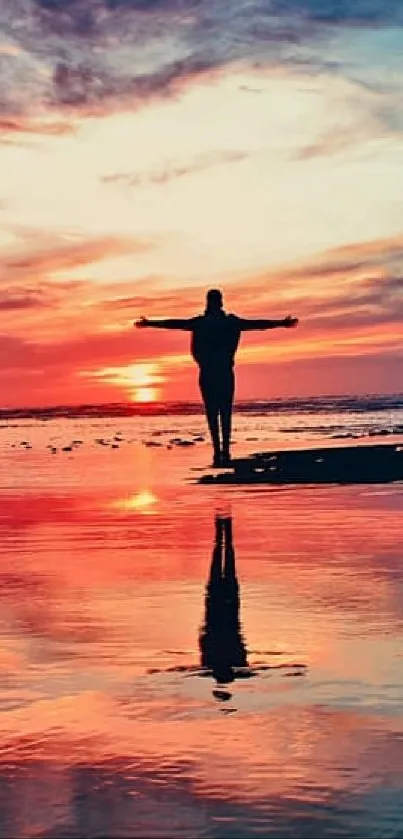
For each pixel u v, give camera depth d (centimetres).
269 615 797
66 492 1959
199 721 523
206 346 2342
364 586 916
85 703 560
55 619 794
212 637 721
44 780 443
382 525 1361
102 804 415
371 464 2289
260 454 2639
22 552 1174
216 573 1005
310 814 401
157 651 683
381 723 514
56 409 11331
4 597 892
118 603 859
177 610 826
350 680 599
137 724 520
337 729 505
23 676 620
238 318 2352
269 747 480
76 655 674
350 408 9538
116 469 2583
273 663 645
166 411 10562
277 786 430
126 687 593
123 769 454
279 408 9750
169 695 574
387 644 692
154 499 1781
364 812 402
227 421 2458
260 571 1012
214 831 388
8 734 506
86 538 1294
